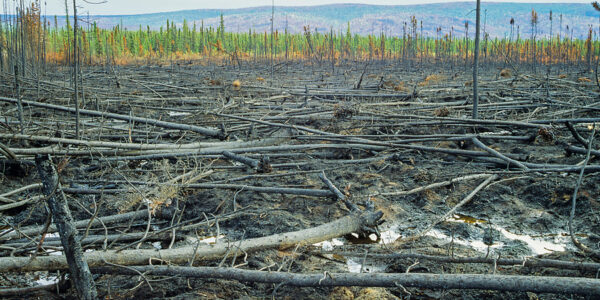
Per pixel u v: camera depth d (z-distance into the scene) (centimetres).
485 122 830
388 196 597
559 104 1136
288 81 2230
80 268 310
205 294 354
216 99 1407
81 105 1188
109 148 719
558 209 552
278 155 764
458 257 405
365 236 489
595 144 802
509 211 552
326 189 614
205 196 587
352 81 2267
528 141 840
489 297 352
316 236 452
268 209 546
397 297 356
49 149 657
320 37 6738
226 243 415
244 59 4731
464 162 747
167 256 378
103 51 3594
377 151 802
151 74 2525
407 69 3525
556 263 380
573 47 4322
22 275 398
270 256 421
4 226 505
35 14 1808
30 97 1311
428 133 943
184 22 7919
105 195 588
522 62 3981
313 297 353
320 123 1042
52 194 304
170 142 882
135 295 354
